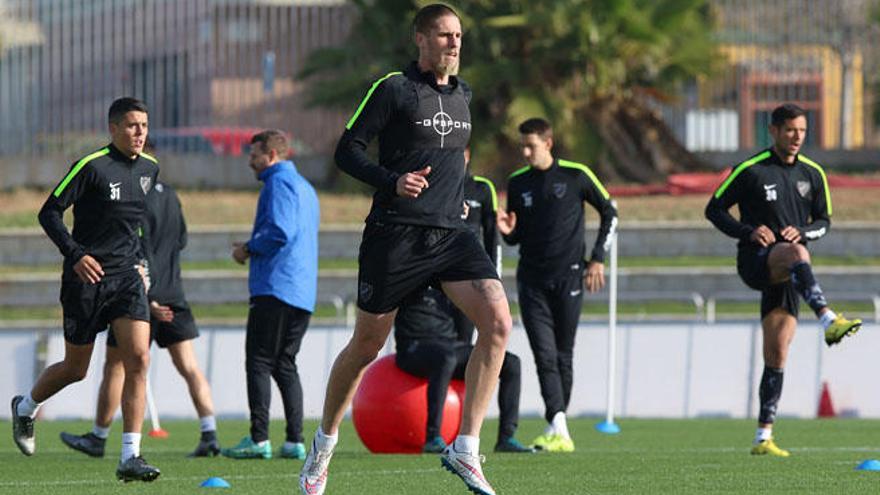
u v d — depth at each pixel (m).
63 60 68.88
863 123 71.81
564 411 31.06
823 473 24.56
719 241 60.72
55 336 45.34
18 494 22.08
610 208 31.67
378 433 29.50
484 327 18.42
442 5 19.14
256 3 69.44
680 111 70.69
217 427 40.72
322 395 44.81
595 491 21.98
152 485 23.36
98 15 68.94
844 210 63.31
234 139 69.94
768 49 70.12
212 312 56.59
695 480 23.56
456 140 19.00
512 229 31.30
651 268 59.16
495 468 26.05
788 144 27.88
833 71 70.69
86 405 44.56
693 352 45.47
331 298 52.38
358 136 18.78
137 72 69.19
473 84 65.38
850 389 45.19
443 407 29.22
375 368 30.06
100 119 68.81
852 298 50.34
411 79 18.97
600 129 67.06
